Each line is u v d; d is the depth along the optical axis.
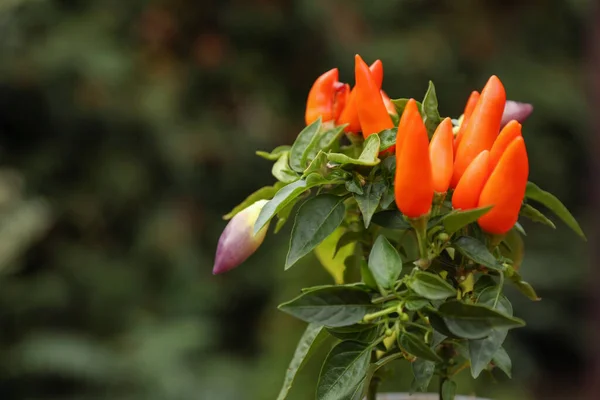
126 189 2.29
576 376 2.75
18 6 2.23
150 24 2.37
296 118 2.52
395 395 0.68
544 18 2.80
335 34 2.45
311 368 1.04
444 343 0.62
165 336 2.05
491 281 0.61
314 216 0.61
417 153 0.58
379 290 0.59
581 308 2.60
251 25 2.41
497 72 2.62
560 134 2.69
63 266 2.21
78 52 2.19
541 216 0.63
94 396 1.94
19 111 2.30
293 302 0.58
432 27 2.59
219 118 2.45
